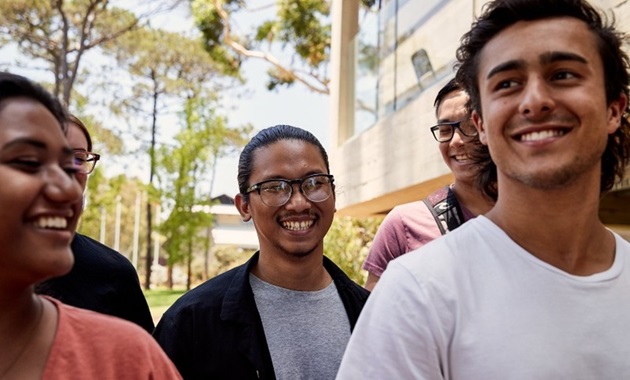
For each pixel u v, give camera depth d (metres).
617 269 1.54
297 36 16.55
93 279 2.64
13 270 1.19
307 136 2.45
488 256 1.52
